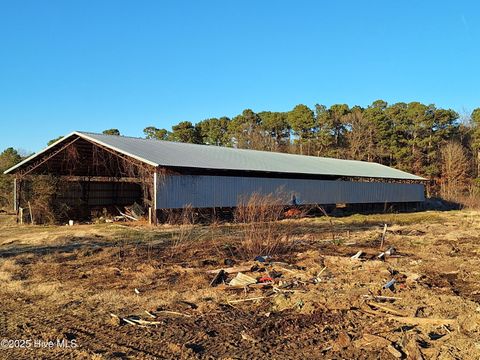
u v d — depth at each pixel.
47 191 24.03
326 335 5.73
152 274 9.52
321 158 39.03
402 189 38.16
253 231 12.18
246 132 66.94
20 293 8.08
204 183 23.36
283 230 13.03
